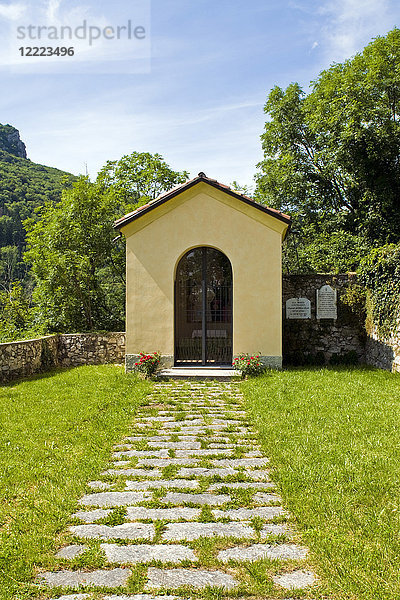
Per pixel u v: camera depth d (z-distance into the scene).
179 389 10.11
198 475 5.25
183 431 7.00
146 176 26.58
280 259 11.87
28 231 22.47
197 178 11.93
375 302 12.67
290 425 6.75
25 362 12.48
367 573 3.28
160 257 12.18
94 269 21.62
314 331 14.24
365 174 20.67
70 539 3.90
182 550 3.72
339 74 22.94
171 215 12.20
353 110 20.25
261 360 11.84
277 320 11.86
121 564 3.54
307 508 4.25
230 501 4.56
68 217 20.44
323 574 3.32
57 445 6.39
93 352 15.33
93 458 5.80
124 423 7.43
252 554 3.63
